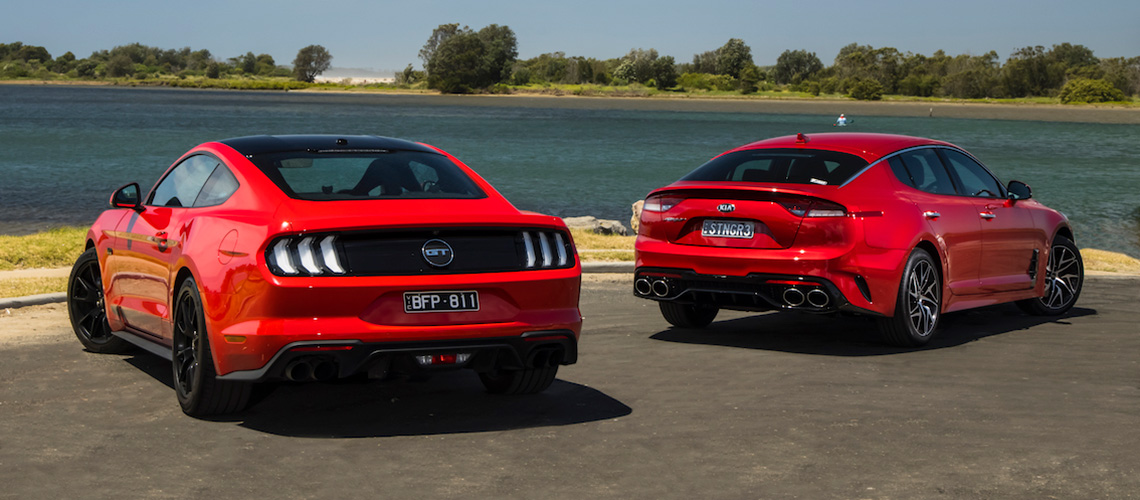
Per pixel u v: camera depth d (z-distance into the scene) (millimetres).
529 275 4918
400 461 4336
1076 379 5988
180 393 5184
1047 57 190000
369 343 4590
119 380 6008
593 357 6844
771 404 5348
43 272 10438
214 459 4363
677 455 4391
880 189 7141
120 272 6227
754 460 4293
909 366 6461
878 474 4062
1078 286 9047
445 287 4727
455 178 5539
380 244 4676
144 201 6270
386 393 5727
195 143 51594
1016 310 9281
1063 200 30641
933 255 7461
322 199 4949
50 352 6859
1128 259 14133
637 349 7148
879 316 7039
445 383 6020
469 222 4801
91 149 46156
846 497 3777
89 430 4844
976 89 191000
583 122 93438
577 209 27172
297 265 4547
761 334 7828
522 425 4980
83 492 3885
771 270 6930
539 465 4270
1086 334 7820
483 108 133250
